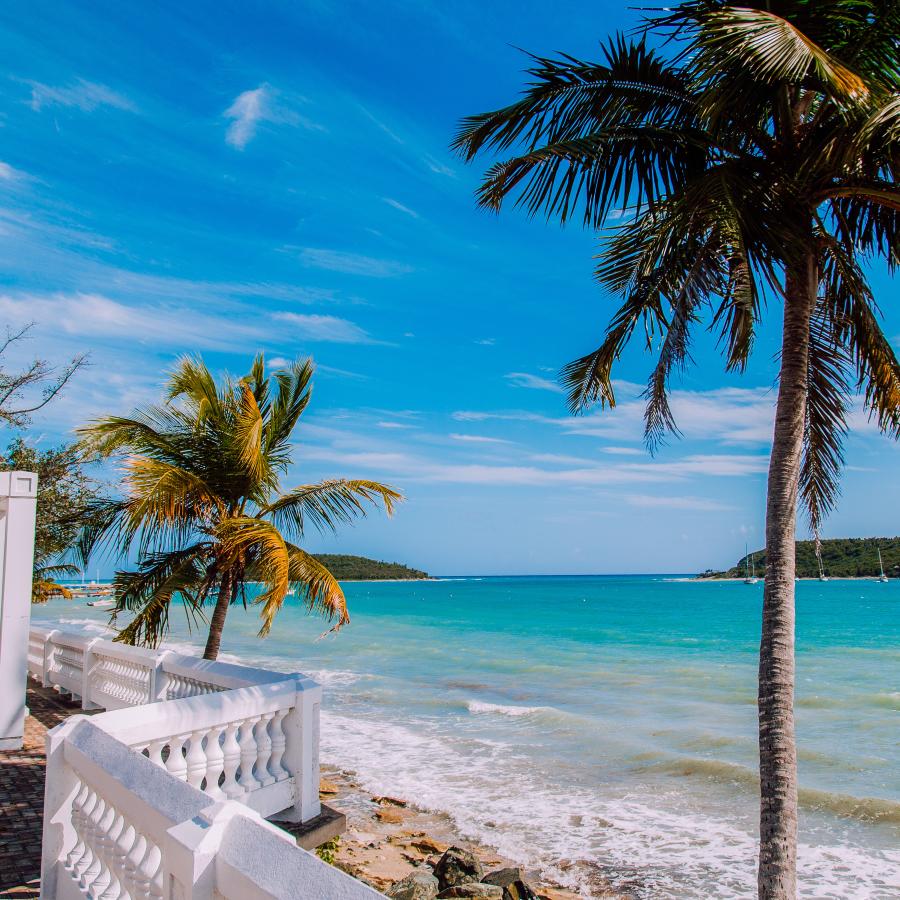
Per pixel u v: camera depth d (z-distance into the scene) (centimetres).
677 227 559
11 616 756
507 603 8331
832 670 2623
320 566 1007
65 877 357
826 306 698
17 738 752
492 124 650
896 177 553
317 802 547
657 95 615
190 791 255
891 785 1188
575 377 739
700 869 844
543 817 1019
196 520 998
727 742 1449
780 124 570
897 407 682
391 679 2320
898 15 504
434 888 760
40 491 1323
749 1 520
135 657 804
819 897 784
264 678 577
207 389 1024
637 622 5103
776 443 585
